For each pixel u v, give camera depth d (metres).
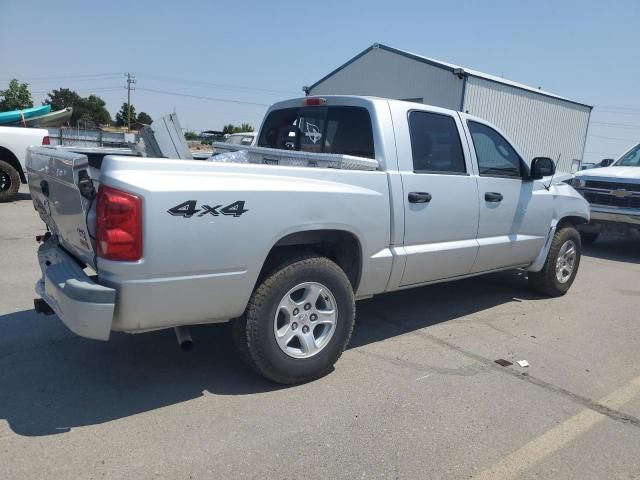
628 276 7.86
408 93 24.56
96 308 2.86
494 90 23.78
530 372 4.13
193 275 3.09
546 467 2.91
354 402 3.51
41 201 4.00
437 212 4.45
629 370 4.27
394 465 2.86
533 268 5.95
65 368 3.83
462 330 5.01
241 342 3.50
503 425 3.32
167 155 4.21
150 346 4.26
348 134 4.37
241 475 2.71
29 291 5.51
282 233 3.41
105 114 94.88
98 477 2.64
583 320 5.50
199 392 3.55
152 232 2.89
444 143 4.64
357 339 4.66
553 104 27.53
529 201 5.51
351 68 27.36
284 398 3.52
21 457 2.77
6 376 3.68
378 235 4.00
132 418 3.20
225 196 3.13
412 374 3.98
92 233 3.01
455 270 4.85
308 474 2.75
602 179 9.69
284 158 4.43
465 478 2.78
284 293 3.49
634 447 3.15
